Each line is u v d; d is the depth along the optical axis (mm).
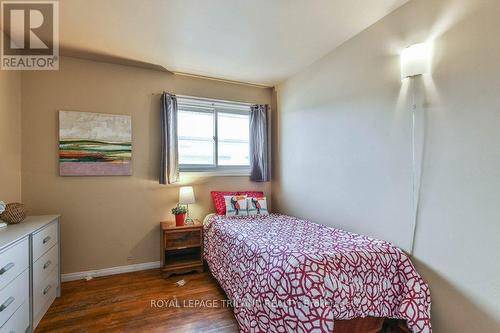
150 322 1878
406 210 1812
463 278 1486
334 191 2520
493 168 1364
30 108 2467
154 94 2982
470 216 1460
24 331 1632
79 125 2623
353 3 1819
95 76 2713
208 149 3344
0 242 1437
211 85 3301
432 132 1659
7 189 2189
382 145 2008
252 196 3252
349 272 1543
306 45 2438
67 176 2594
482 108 1412
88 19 1978
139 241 2883
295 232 2229
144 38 2279
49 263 2064
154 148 2965
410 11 1796
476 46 1438
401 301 1642
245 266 1878
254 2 1790
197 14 1927
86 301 2172
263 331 1554
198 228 2816
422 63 1693
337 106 2484
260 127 3480
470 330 1450
